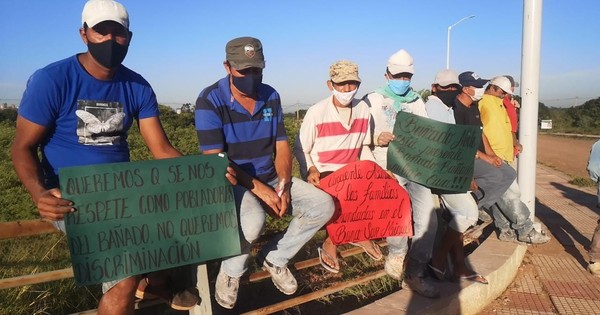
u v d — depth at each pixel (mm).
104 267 2629
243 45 3062
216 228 2895
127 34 2668
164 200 2750
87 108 2703
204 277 3145
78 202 2547
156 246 2746
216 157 2865
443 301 4219
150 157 9164
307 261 3990
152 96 3041
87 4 2615
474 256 5375
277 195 3209
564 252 6418
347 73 3879
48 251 4816
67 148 2707
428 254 4293
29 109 2574
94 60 2672
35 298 3875
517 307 4781
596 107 50938
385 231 4152
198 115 3221
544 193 11672
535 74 6359
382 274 4469
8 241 5086
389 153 4492
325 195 3447
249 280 3484
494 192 5680
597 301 4875
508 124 6188
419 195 4414
